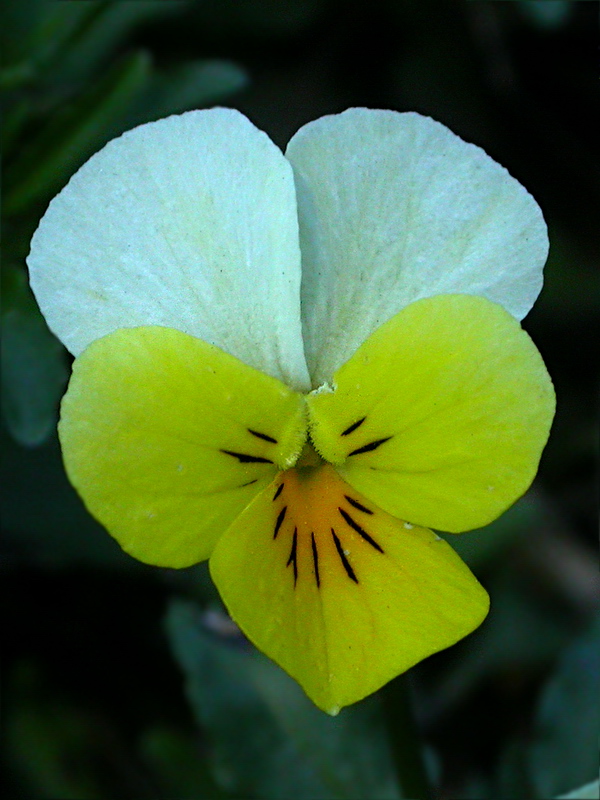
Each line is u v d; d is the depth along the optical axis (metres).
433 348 0.07
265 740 0.11
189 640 0.11
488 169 0.08
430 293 0.08
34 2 0.12
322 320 0.08
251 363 0.08
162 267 0.08
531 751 0.11
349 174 0.08
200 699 0.11
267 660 0.11
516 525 0.12
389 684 0.09
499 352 0.07
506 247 0.08
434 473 0.08
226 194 0.08
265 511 0.08
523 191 0.08
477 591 0.08
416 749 0.09
